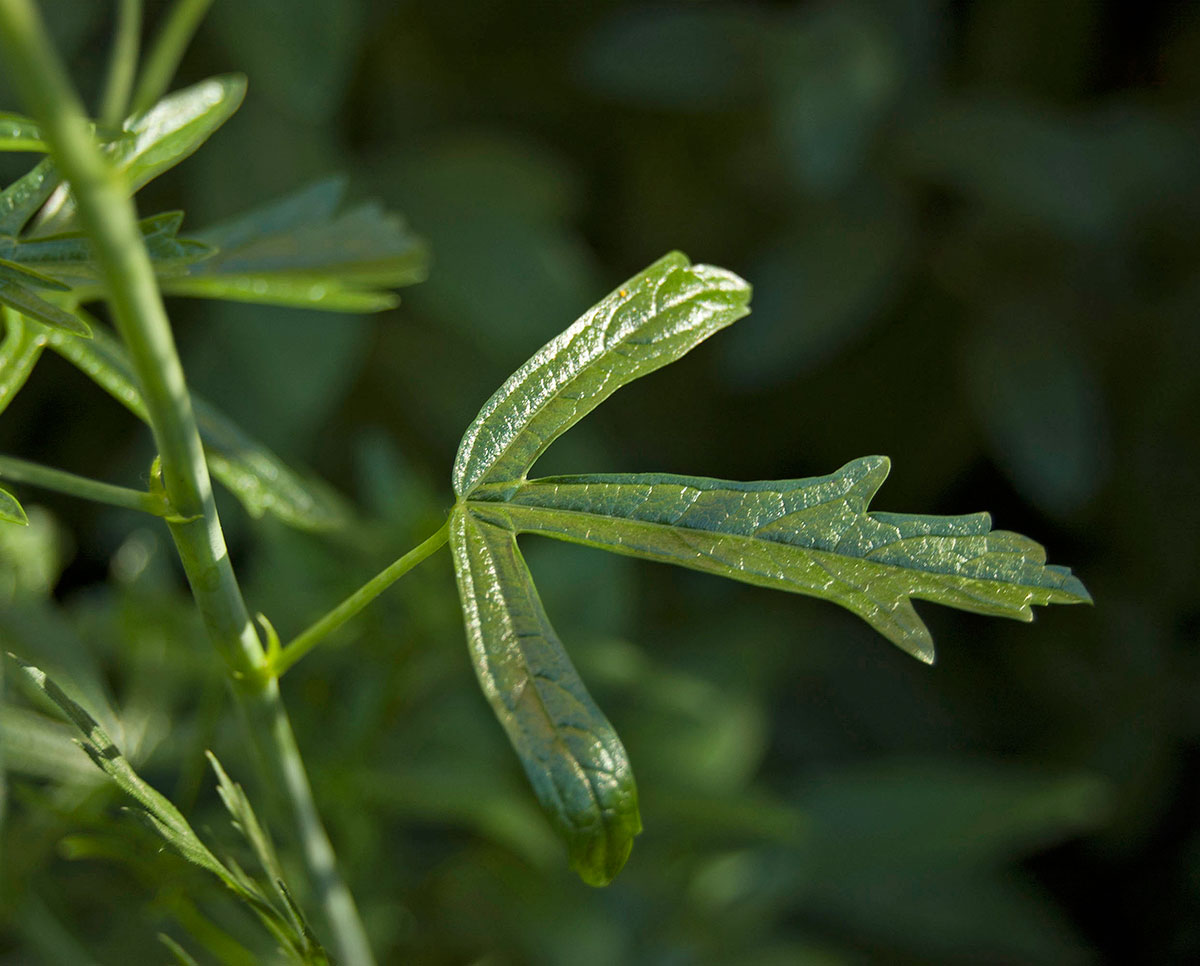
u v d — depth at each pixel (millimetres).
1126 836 1343
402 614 659
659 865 874
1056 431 1277
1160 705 1331
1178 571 1354
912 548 481
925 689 1433
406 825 881
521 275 1208
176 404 470
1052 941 1234
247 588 819
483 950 781
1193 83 1376
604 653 776
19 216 500
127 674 652
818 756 1370
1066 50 1375
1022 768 1305
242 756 620
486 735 819
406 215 1215
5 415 1163
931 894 1230
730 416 1504
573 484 485
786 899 1118
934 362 1462
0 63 827
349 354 1091
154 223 503
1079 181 1196
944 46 1361
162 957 595
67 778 560
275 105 1132
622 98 1267
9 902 561
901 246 1286
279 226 551
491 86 1422
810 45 1190
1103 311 1375
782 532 482
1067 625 1396
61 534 1025
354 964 515
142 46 1134
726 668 1269
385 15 1253
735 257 1475
